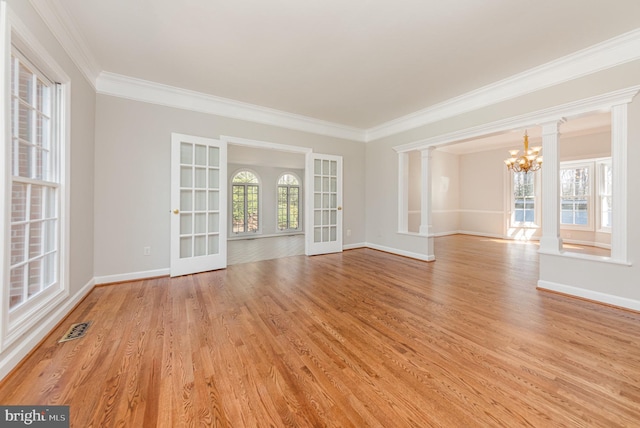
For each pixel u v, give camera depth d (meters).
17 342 1.69
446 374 1.61
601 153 5.66
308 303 2.75
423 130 4.59
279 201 9.13
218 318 2.38
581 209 6.02
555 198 3.03
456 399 1.40
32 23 1.83
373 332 2.13
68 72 2.43
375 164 5.65
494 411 1.32
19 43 1.75
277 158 7.91
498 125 3.50
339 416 1.30
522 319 2.35
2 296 1.52
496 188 7.56
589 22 2.31
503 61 2.95
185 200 3.80
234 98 4.01
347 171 5.62
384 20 2.29
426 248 4.61
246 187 8.51
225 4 2.10
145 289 3.15
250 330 2.16
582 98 2.79
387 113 4.69
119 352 1.83
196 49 2.72
